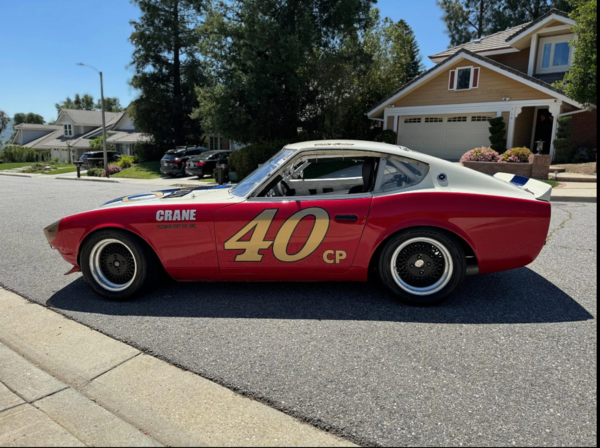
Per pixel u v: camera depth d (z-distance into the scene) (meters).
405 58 27.09
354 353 2.98
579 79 12.95
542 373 2.69
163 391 2.61
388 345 3.09
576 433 2.15
